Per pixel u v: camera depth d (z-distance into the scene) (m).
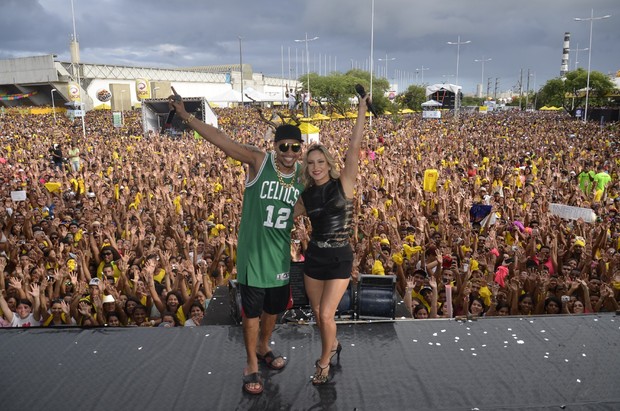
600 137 33.00
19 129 41.91
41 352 3.07
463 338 3.25
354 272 6.34
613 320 3.50
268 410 2.50
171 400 2.57
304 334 3.33
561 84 68.12
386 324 3.46
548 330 3.35
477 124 50.44
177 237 8.98
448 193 12.82
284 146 2.56
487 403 2.54
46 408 2.50
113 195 13.73
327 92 55.12
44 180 15.73
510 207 11.02
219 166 18.19
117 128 44.12
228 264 7.84
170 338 3.27
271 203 2.63
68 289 6.82
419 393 2.63
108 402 2.55
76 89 55.28
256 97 55.84
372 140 30.12
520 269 7.62
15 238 8.99
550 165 19.00
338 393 2.64
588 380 2.74
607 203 12.13
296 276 4.04
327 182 2.63
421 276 6.72
